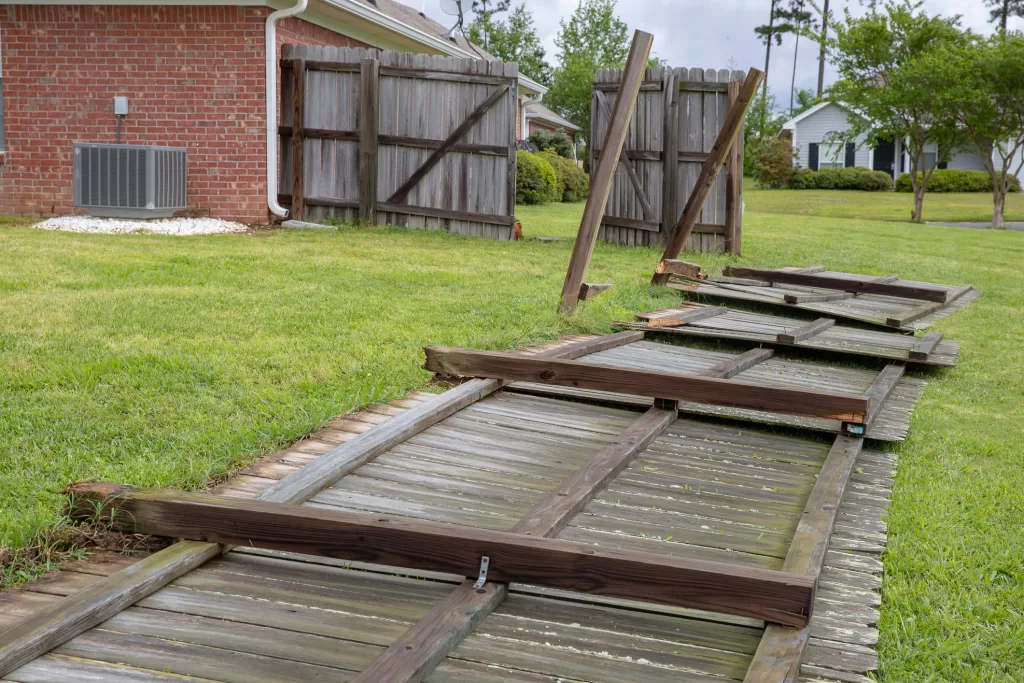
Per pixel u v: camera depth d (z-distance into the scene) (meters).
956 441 4.93
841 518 3.59
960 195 37.22
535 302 7.66
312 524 2.79
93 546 2.89
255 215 12.42
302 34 13.37
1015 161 38.97
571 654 2.39
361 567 2.86
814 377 6.34
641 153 12.70
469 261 10.07
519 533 3.03
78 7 12.13
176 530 2.88
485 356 5.07
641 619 2.61
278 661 2.28
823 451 4.49
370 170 12.61
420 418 4.30
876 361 6.95
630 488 3.73
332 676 2.22
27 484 3.31
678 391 4.79
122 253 9.00
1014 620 2.84
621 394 5.12
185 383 4.68
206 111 12.24
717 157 9.24
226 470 3.60
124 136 12.34
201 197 12.43
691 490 3.76
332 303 7.07
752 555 3.11
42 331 5.56
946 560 3.25
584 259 7.22
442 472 3.76
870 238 17.84
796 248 14.70
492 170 12.55
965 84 24.39
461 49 19.20
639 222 12.81
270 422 4.18
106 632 2.38
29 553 2.77
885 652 2.58
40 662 2.22
